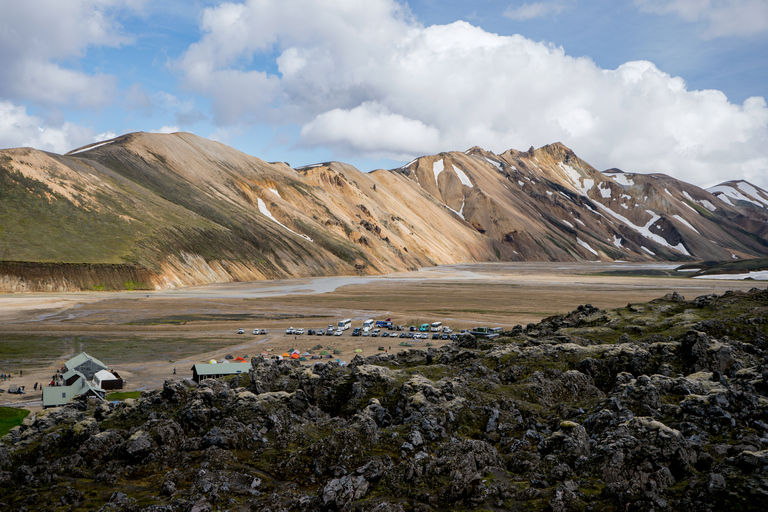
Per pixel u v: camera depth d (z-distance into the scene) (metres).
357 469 32.38
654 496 25.45
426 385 44.69
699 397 36.56
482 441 34.12
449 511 27.39
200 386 48.62
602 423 35.16
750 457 26.81
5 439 41.97
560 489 27.56
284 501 29.56
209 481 32.00
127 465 35.75
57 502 30.59
